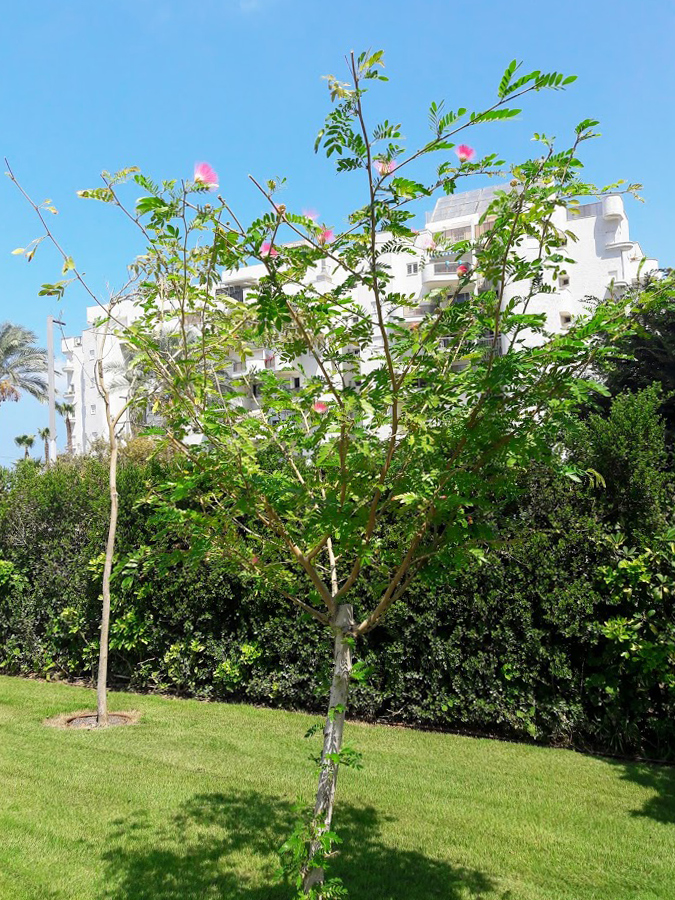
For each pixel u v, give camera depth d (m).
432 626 6.53
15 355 33.06
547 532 6.13
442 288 2.82
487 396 2.72
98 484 8.92
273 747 5.89
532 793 4.82
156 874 3.53
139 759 5.48
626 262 22.09
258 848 3.86
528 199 2.58
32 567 9.25
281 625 7.34
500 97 2.17
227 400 3.22
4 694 7.96
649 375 11.55
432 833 4.12
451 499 2.79
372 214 2.39
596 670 5.96
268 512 3.26
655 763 5.57
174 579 7.91
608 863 3.75
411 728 6.64
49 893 3.31
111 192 2.68
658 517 5.69
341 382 3.06
